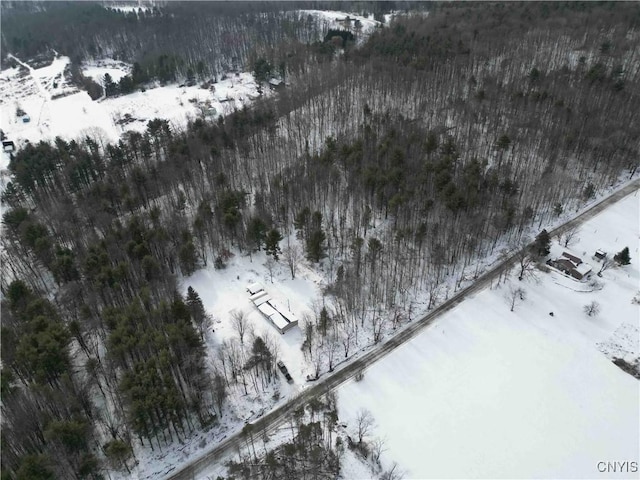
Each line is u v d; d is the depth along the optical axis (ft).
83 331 286.05
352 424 240.32
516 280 329.93
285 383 262.06
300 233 363.76
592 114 461.37
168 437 237.66
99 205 385.91
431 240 345.72
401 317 304.09
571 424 240.53
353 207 379.35
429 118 481.46
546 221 382.83
